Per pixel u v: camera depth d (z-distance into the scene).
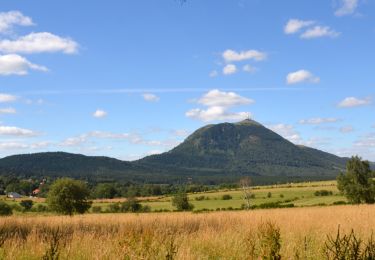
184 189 156.62
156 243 10.48
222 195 125.44
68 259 10.55
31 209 101.19
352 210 37.00
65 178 73.19
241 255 11.64
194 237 16.17
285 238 15.20
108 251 10.23
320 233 17.81
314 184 146.00
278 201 102.88
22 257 10.88
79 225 21.11
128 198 104.62
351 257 7.38
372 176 77.38
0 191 164.00
